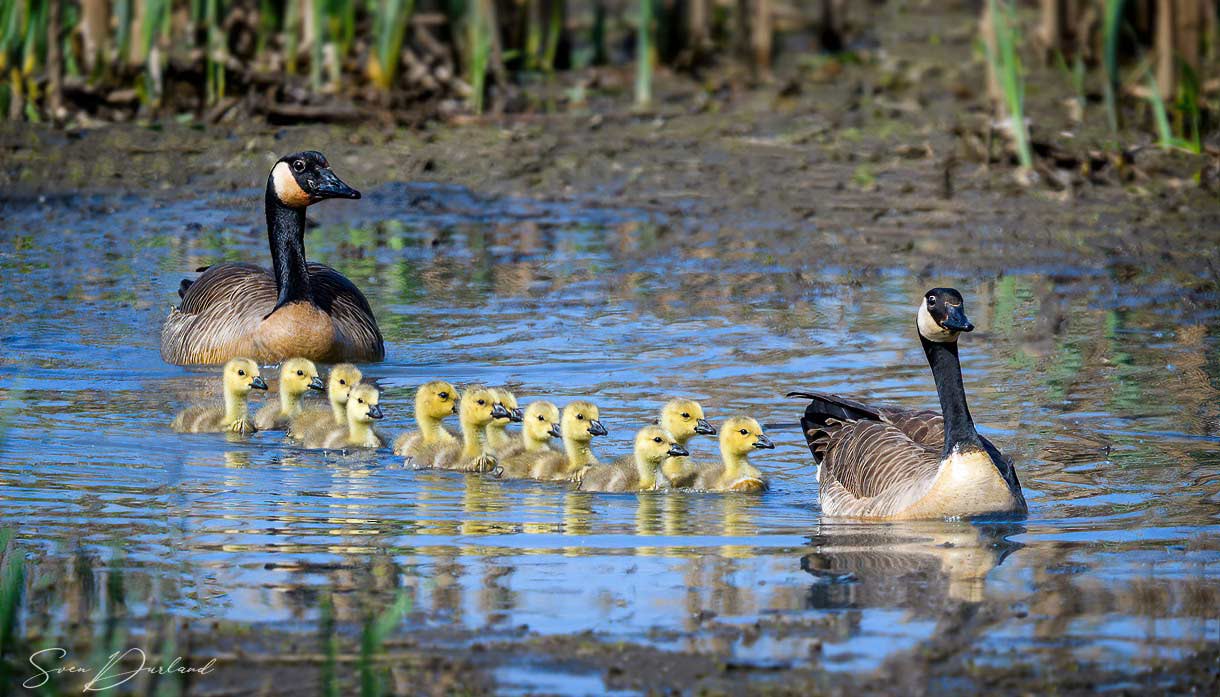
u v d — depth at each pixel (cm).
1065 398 1564
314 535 1177
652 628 983
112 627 979
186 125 2883
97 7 2962
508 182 2631
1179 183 2508
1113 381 1617
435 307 1972
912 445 1285
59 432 1469
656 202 2506
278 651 945
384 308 1969
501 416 1436
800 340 1800
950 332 1242
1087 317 1878
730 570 1098
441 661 930
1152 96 2575
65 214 2406
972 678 907
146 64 2927
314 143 2797
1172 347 1744
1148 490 1291
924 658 935
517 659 934
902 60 3556
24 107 2859
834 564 1110
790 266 2145
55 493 1272
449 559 1120
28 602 1020
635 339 1812
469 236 2339
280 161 1756
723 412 1535
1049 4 3281
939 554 1130
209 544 1147
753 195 2527
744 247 2247
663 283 2072
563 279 2097
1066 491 1292
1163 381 1616
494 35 3191
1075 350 1739
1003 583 1063
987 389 1599
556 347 1788
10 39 2830
